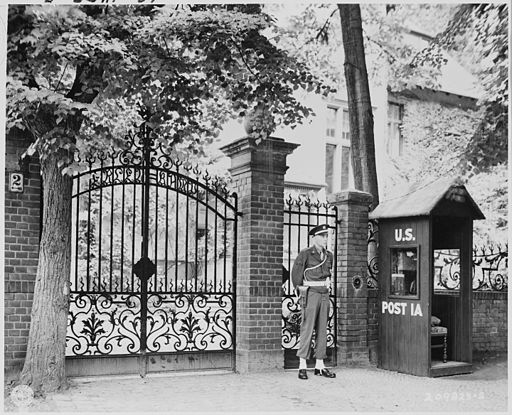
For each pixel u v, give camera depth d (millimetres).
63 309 7633
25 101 6660
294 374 9016
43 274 7570
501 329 11016
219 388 7996
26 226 7902
